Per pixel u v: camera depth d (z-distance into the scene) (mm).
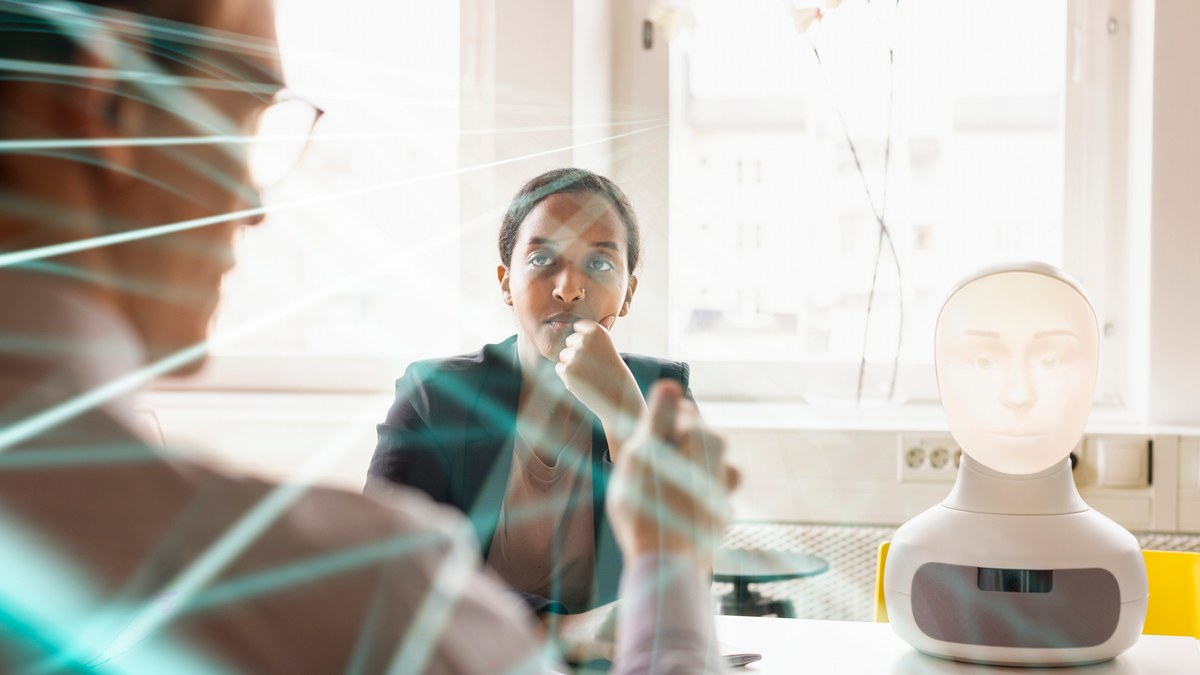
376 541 262
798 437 1567
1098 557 786
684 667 359
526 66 1661
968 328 801
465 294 1735
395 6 1734
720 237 1827
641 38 1800
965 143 1756
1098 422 1626
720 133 1818
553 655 819
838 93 1753
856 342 1779
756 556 1448
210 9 253
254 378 1849
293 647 238
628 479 422
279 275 1825
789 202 1800
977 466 842
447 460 1055
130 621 222
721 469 447
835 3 1616
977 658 811
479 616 278
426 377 1098
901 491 1543
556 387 1046
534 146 1681
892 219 1759
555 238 968
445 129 1746
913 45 1740
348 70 1755
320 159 1783
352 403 1765
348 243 1804
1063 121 1718
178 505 239
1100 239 1719
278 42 274
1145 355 1610
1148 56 1597
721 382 1829
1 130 235
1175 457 1473
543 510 1032
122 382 251
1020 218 1758
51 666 214
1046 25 1716
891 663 828
